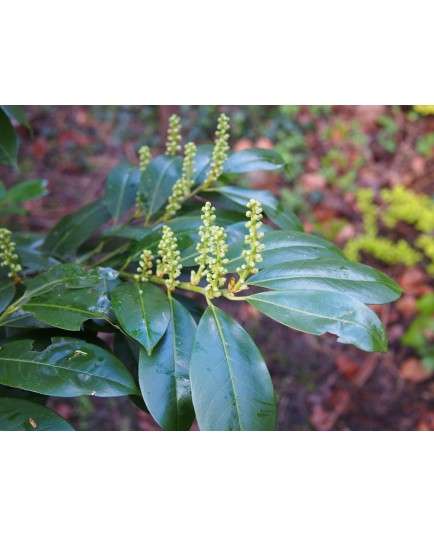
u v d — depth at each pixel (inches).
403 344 52.0
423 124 66.3
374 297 16.2
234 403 15.0
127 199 26.3
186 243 19.9
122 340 21.6
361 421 48.3
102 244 25.1
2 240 20.4
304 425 47.6
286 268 17.0
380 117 65.4
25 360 16.2
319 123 65.0
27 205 60.0
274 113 64.9
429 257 57.6
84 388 15.6
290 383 49.9
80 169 64.2
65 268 18.4
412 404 49.6
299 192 59.7
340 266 16.8
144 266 18.5
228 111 64.6
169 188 23.7
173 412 15.7
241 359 15.6
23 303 17.8
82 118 68.2
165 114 64.9
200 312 21.6
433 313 51.2
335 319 15.1
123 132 67.0
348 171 62.7
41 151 65.0
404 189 62.2
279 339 52.2
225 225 21.5
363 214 60.1
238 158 24.1
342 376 50.8
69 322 16.7
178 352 16.5
